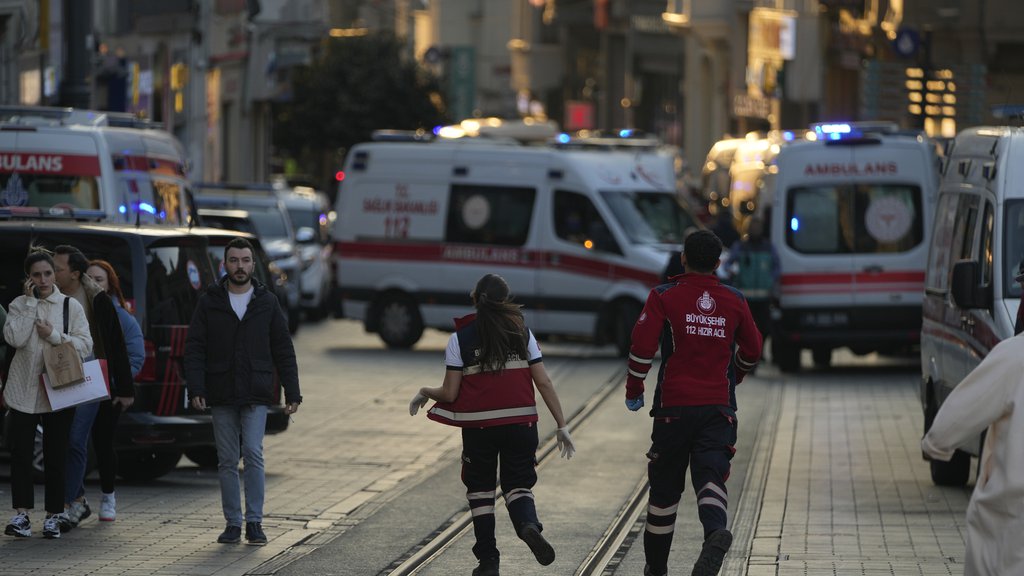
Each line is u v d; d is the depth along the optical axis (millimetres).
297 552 25766
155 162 43469
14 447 26344
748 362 22234
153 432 31469
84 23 49719
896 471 34781
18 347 26141
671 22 140250
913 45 76500
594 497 31844
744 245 54500
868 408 45875
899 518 29062
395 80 153875
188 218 45719
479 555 23141
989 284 29688
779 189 56219
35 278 26172
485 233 61656
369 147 63812
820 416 44250
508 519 29391
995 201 30359
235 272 26391
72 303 26422
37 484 31875
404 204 62938
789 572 24125
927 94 67625
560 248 60562
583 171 60562
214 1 104312
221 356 26234
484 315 23062
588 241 60125
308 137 154375
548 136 83250
